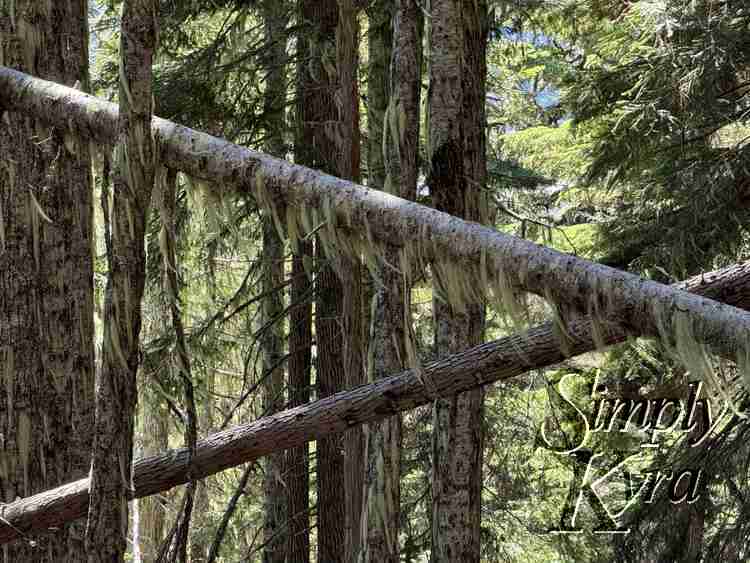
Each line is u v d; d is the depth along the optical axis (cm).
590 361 884
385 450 387
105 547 284
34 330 404
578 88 800
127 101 274
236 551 1045
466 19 408
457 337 397
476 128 406
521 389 841
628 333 236
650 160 775
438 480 421
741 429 668
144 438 1050
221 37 740
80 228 411
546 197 1000
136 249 279
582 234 879
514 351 281
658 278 723
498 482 926
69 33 411
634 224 797
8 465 402
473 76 408
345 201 263
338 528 770
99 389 283
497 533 898
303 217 270
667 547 674
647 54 709
